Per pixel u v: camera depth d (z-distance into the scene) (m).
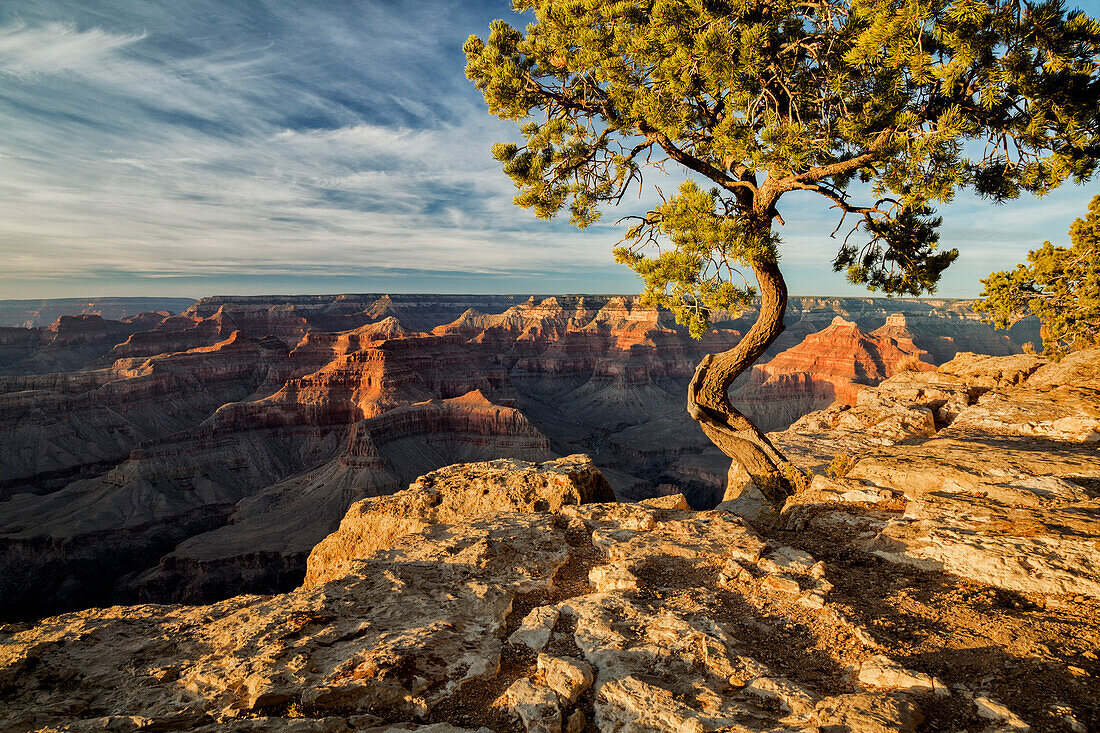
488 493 12.54
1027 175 9.92
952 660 5.53
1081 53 8.30
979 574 7.43
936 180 8.90
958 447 12.95
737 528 9.84
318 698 5.00
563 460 14.06
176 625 7.09
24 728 4.74
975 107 9.25
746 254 10.50
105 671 5.88
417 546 9.68
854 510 10.62
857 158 10.04
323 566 13.04
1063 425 14.11
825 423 20.95
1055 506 8.91
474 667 5.79
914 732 4.23
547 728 4.60
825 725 4.24
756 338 12.83
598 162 13.76
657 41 10.00
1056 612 6.38
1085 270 26.91
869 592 7.38
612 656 5.78
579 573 8.64
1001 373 21.58
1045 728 4.33
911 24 7.98
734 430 13.90
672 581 7.88
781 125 9.73
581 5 10.98
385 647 5.91
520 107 12.72
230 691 5.29
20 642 6.59
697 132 11.91
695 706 4.82
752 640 6.18
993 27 8.07
